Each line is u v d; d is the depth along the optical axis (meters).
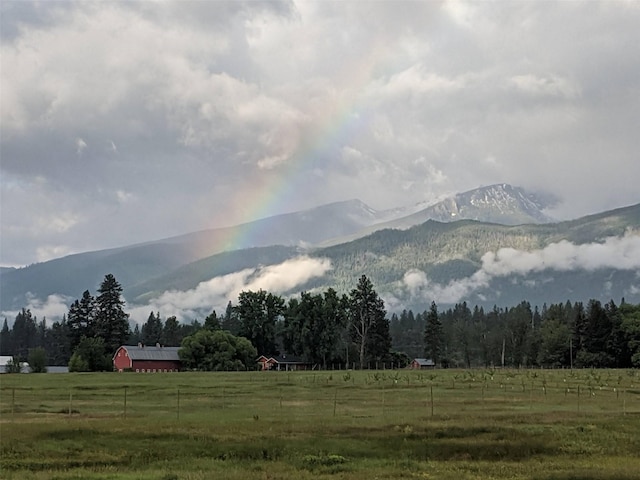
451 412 54.78
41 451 37.88
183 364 170.00
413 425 45.00
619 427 45.41
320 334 192.25
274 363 194.50
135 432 41.62
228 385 92.38
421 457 38.06
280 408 59.22
